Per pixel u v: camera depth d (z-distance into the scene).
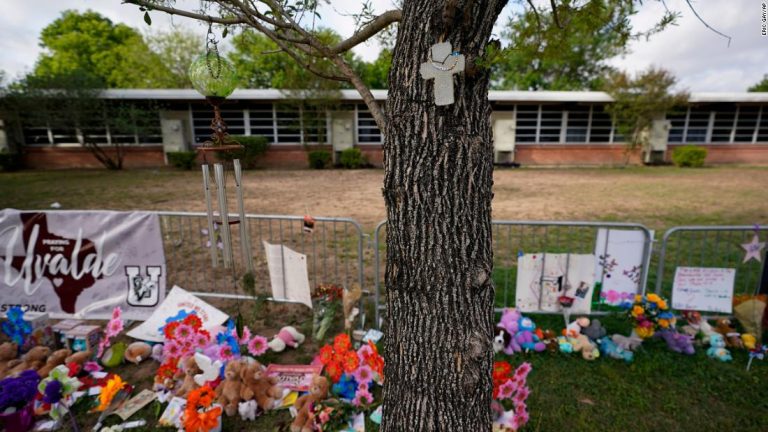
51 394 2.11
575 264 3.11
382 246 5.62
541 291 3.18
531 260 3.14
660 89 16.23
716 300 3.09
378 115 1.48
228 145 2.04
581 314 3.39
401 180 1.38
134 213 3.34
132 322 3.42
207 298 3.99
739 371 2.71
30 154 16.50
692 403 2.42
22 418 2.15
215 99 1.97
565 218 7.53
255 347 2.86
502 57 1.19
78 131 15.48
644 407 2.39
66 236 3.38
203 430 2.05
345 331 3.14
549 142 18.45
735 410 2.36
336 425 2.23
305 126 17.20
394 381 1.63
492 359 1.65
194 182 12.49
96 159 16.92
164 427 2.24
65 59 29.42
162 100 16.36
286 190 11.09
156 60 25.06
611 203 8.92
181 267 4.82
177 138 16.52
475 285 1.43
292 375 2.65
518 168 17.25
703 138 18.45
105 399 2.23
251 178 13.88
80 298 3.43
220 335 2.77
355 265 4.91
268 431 2.23
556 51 2.23
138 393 2.56
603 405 2.41
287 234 6.41
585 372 2.73
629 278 3.18
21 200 9.29
